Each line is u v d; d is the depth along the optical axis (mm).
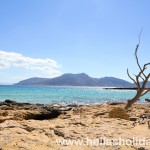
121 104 29188
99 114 13570
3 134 5762
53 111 19250
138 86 14633
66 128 6820
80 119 8750
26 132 6207
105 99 63906
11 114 15852
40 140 5609
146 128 7531
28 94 83625
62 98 65000
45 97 67750
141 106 22797
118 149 5254
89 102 51188
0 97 63688
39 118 17781
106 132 6516
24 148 5023
